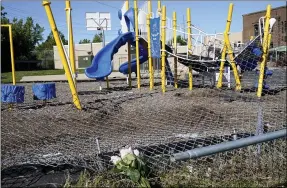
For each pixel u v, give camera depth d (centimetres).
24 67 4991
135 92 1141
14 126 592
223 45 1135
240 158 390
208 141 477
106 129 584
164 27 1188
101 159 392
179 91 1083
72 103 839
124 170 325
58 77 2514
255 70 1102
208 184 335
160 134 539
